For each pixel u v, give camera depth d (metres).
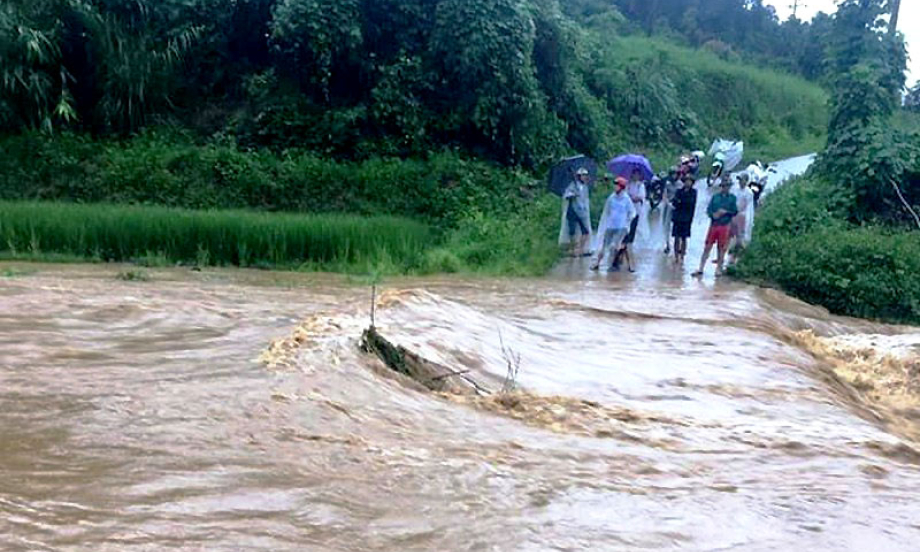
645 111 35.28
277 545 3.75
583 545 4.11
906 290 15.52
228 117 22.98
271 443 5.08
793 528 4.61
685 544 4.25
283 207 20.67
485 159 23.66
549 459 5.48
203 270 15.79
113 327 8.01
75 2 21.58
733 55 55.84
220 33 23.84
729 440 6.64
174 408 5.56
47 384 5.95
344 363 6.90
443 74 23.53
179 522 3.90
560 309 11.90
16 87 20.98
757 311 13.02
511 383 7.67
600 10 50.16
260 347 7.33
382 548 3.85
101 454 4.71
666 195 19.20
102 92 21.97
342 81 23.61
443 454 5.26
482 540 4.05
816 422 7.54
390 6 23.41
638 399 7.82
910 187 19.80
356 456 5.02
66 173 20.44
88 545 3.56
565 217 18.20
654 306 12.95
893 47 23.20
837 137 21.47
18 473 4.36
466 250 17.78
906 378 10.70
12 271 13.74
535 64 26.78
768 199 21.84
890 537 4.61
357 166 21.84
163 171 20.55
